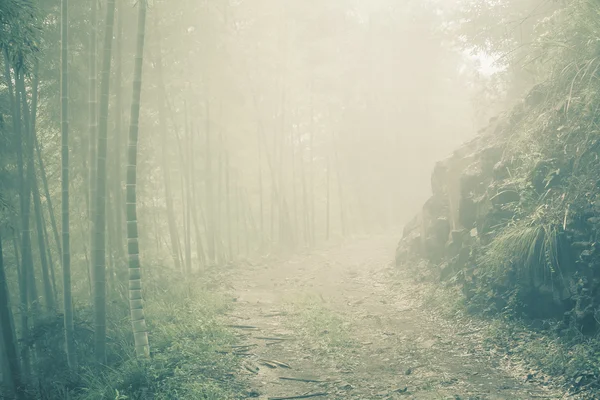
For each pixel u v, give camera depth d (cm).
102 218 833
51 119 1180
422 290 1232
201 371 747
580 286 740
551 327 772
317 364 803
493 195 1052
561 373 648
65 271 838
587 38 873
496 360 748
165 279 1299
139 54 855
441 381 687
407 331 954
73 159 1280
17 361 762
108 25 869
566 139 902
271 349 880
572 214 791
